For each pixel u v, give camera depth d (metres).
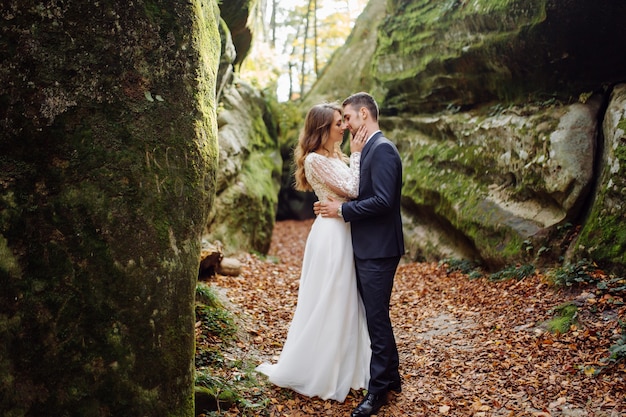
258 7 8.81
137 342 2.41
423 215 8.59
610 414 2.99
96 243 2.37
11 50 2.29
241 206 8.12
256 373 3.64
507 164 6.72
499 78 7.22
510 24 6.64
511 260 6.04
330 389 3.37
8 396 2.19
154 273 2.47
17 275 2.26
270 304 5.38
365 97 3.59
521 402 3.28
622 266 4.62
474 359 4.01
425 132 9.09
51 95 2.35
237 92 9.41
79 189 2.37
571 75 6.20
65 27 2.38
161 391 2.45
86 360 2.31
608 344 3.73
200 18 2.80
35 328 2.25
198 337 3.93
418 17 9.05
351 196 3.46
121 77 2.50
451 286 6.32
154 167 2.54
